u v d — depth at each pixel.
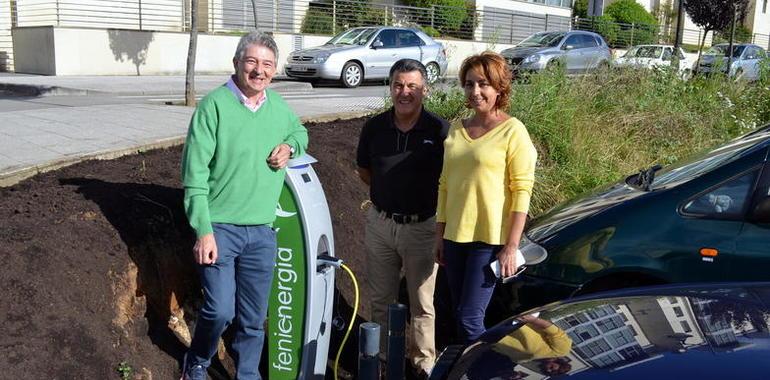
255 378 3.73
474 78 3.52
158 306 4.04
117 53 18.73
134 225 4.11
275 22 24.03
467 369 2.64
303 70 17.91
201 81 17.31
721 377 2.10
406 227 4.02
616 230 4.23
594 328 2.62
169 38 19.77
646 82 9.84
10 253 3.49
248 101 3.36
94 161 5.28
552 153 7.81
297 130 3.66
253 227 3.46
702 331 2.43
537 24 33.00
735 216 4.01
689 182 4.18
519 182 3.50
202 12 22.62
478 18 29.25
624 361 2.29
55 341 3.27
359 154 4.19
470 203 3.57
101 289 3.69
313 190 3.70
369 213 4.21
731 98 10.67
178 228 4.35
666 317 2.61
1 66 19.62
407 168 3.93
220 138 3.29
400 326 3.65
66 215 3.97
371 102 10.43
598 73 9.83
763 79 11.52
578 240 4.32
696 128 9.05
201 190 3.26
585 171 7.70
